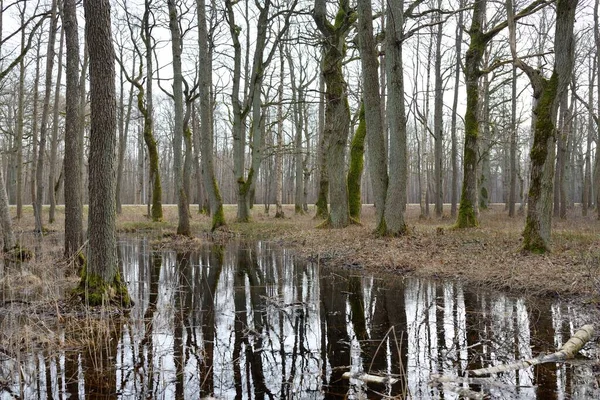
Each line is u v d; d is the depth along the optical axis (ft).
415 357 17.29
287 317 23.00
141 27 75.15
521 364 16.11
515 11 46.91
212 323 21.93
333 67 56.49
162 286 30.25
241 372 16.11
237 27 71.41
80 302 23.41
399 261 35.55
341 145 57.47
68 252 32.83
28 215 83.76
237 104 73.36
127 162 207.41
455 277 30.96
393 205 45.96
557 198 76.33
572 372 15.55
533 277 27.53
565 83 31.89
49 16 49.55
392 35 44.57
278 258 42.27
